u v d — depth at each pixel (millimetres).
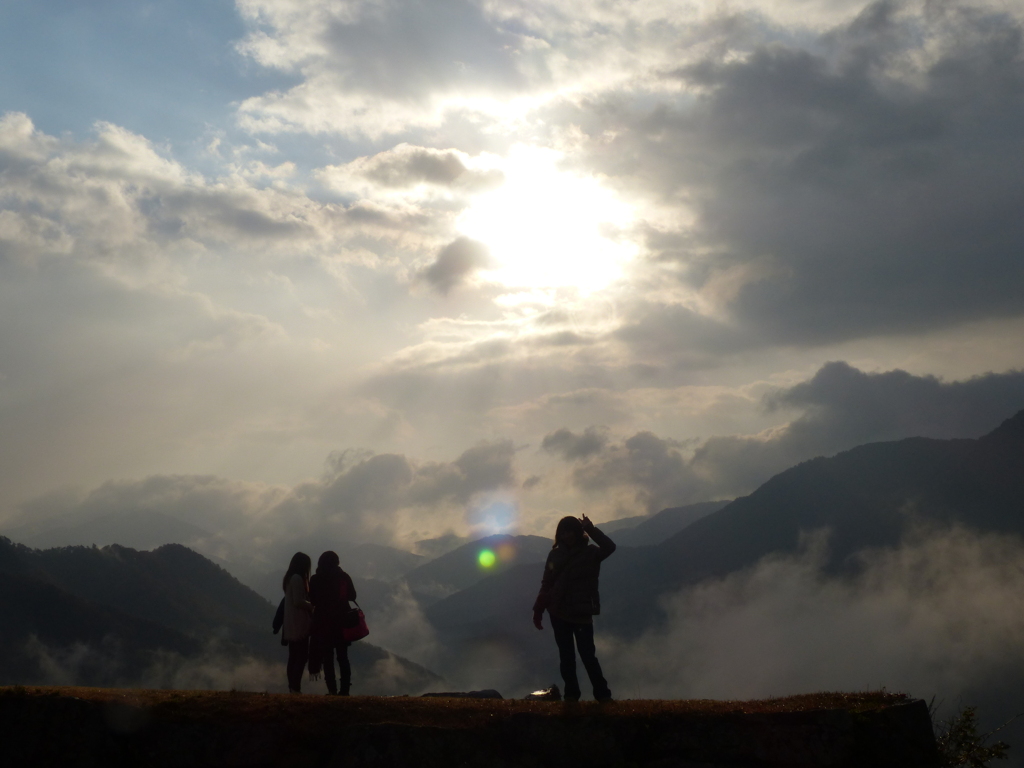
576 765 9961
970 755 11586
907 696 11547
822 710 10539
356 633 15539
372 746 9578
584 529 12445
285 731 10008
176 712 10203
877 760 10328
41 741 9703
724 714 10438
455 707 10805
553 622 12227
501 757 9867
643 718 10383
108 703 10125
